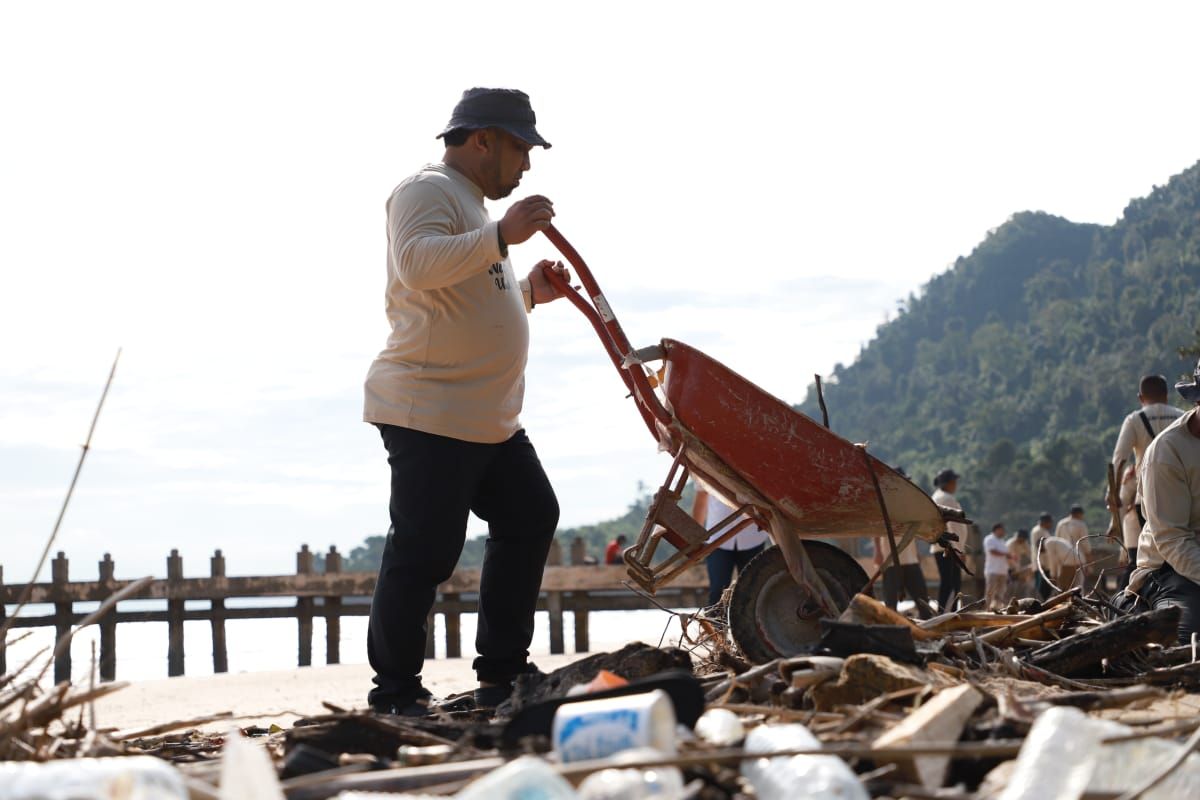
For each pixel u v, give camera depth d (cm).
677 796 218
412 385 447
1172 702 343
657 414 465
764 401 456
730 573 901
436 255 428
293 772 288
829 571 471
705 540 472
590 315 484
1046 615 470
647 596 483
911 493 461
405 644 443
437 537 444
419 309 446
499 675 466
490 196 480
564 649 2152
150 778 213
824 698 334
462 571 2211
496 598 470
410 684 444
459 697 477
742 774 235
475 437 449
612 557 2277
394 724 323
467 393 447
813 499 459
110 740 343
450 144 473
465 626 2605
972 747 244
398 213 448
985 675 401
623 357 469
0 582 2267
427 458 445
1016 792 218
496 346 451
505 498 470
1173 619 426
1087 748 222
